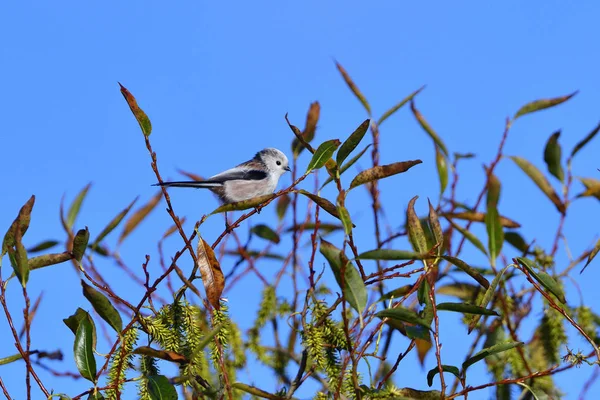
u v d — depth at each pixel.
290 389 9.26
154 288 9.09
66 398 8.27
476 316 9.76
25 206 8.70
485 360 11.47
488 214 11.22
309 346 8.98
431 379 9.31
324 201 9.25
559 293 9.38
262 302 11.84
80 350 8.64
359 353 8.62
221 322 9.07
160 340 9.12
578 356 9.23
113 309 8.82
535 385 10.97
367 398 8.80
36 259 9.16
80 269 9.24
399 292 9.20
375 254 8.46
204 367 9.98
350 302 8.41
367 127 9.27
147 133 9.49
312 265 9.21
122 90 9.38
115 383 8.55
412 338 9.04
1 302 8.33
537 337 11.52
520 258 9.48
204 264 9.20
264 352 11.43
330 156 9.56
